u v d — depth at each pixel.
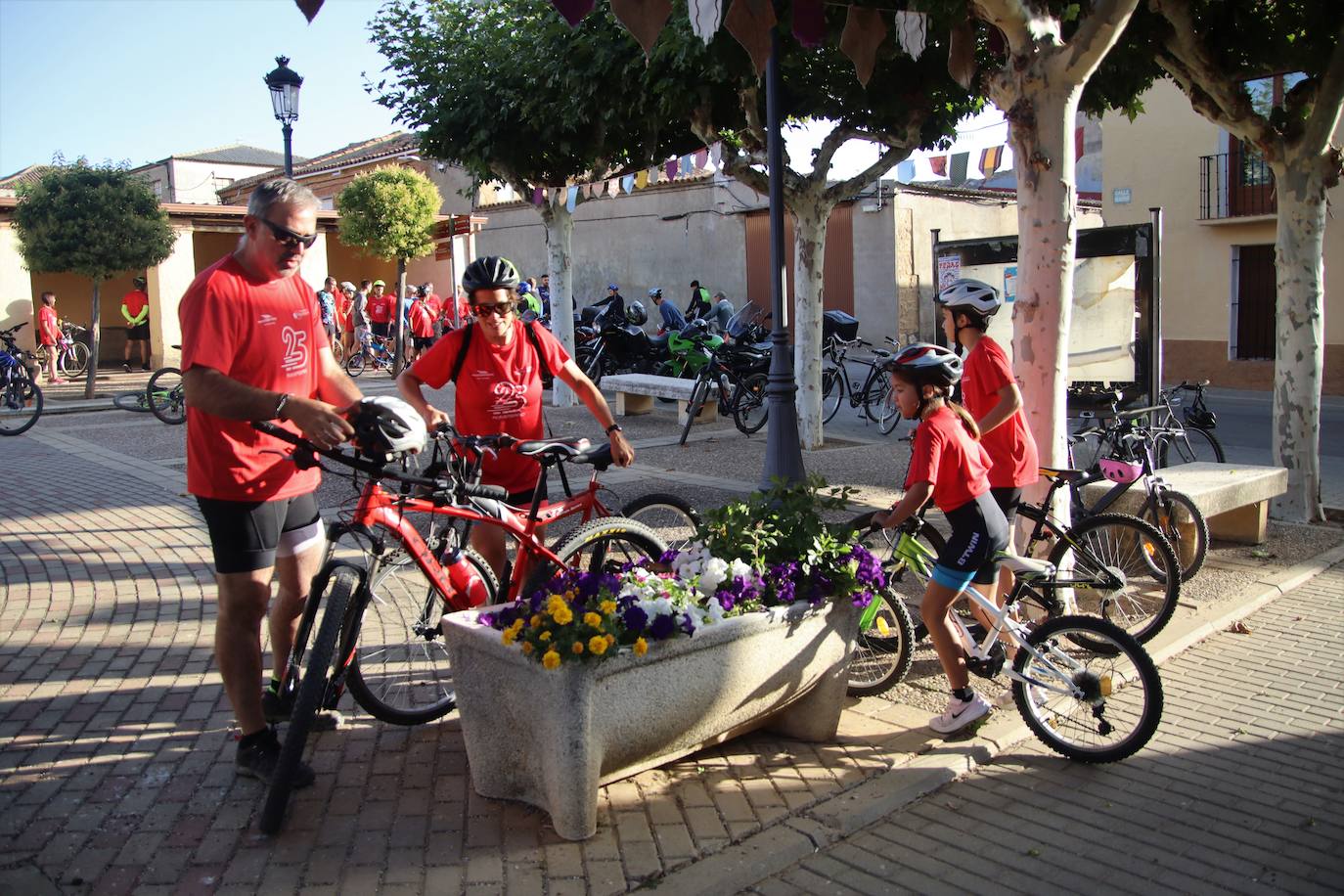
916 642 5.43
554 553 4.47
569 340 15.70
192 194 44.94
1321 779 4.00
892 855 3.45
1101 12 5.08
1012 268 9.41
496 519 4.29
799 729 4.21
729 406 12.95
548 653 3.23
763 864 3.32
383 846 3.37
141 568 6.68
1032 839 3.56
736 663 3.74
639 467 10.76
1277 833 3.60
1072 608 5.57
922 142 11.00
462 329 4.70
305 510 3.90
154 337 23.12
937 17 6.52
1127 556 5.71
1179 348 19.53
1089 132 22.58
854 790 3.82
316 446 3.52
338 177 32.00
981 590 4.53
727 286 28.64
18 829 3.42
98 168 17.66
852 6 5.77
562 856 3.32
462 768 3.94
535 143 13.23
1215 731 4.43
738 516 4.07
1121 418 8.27
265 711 3.92
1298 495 8.23
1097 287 8.85
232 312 3.50
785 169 11.29
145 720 4.29
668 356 18.41
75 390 18.73
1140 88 9.02
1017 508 5.42
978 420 4.96
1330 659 5.29
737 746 4.18
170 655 5.08
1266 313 18.56
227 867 3.23
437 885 3.15
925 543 5.09
